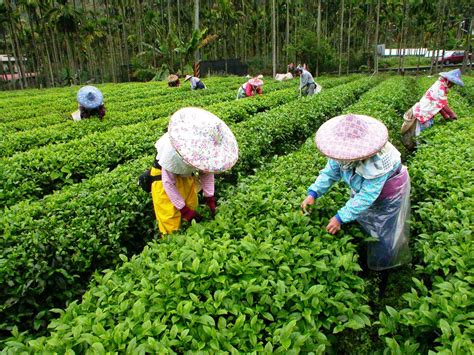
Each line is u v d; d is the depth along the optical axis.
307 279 3.44
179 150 3.85
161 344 2.69
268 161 8.96
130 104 17.81
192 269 3.33
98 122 11.83
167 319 3.00
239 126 9.42
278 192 4.89
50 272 4.58
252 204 4.59
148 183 4.78
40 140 10.07
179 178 4.62
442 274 3.73
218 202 5.31
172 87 26.58
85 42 47.41
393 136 10.09
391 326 3.13
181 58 40.84
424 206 4.61
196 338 2.88
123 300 3.27
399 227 4.34
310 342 2.93
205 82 33.47
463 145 6.48
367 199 3.93
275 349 2.89
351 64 53.59
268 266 3.45
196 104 16.09
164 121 11.05
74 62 51.69
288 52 47.34
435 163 5.84
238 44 65.38
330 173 4.28
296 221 4.15
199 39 39.72
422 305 3.06
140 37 50.34
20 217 5.18
